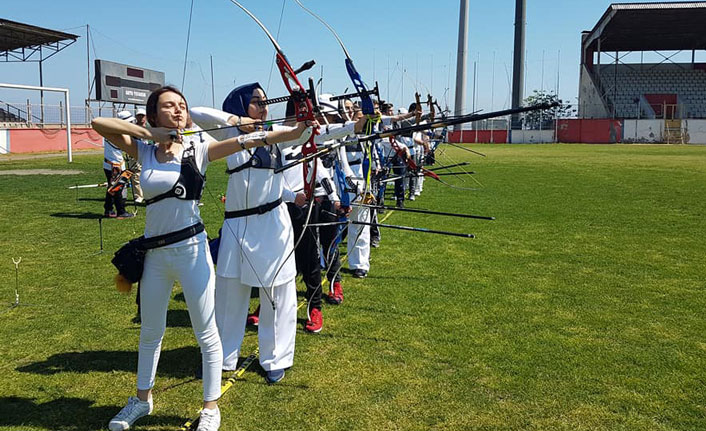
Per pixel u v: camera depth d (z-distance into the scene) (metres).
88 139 37.19
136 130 3.06
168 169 3.20
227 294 4.11
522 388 3.82
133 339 4.68
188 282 3.28
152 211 3.25
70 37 35.94
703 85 53.53
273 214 4.03
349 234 6.48
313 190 4.44
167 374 4.08
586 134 49.59
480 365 4.17
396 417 3.48
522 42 50.28
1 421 3.44
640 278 6.39
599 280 6.32
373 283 6.27
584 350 4.42
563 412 3.52
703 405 3.59
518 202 12.70
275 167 4.02
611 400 3.66
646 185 15.93
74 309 5.36
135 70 40.22
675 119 48.12
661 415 3.48
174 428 3.40
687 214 10.85
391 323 5.04
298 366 4.20
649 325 4.95
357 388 3.85
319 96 5.33
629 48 57.12
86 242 8.20
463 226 9.72
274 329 4.01
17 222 9.84
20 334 4.76
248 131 4.04
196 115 4.03
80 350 4.46
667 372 4.04
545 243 8.27
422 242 8.40
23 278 6.33
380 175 8.16
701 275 6.50
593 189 15.06
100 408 3.61
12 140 31.92
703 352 4.38
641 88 53.59
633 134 48.81
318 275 4.88
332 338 4.71
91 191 14.25
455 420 3.44
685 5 42.16
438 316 5.21
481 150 37.53
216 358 3.36
